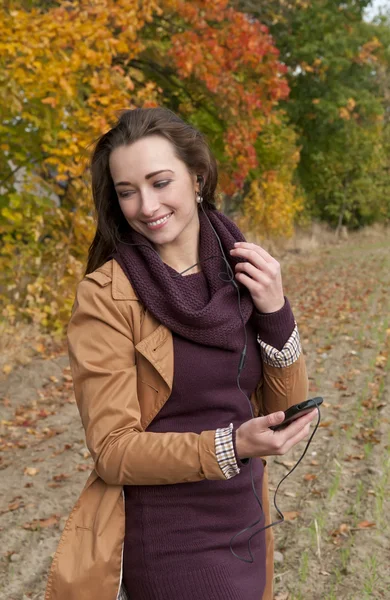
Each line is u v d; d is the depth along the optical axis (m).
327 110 20.88
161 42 11.61
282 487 4.36
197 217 1.85
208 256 1.80
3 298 7.71
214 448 1.52
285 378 1.82
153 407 1.69
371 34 20.91
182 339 1.69
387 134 26.44
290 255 18.31
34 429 5.56
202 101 12.94
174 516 1.67
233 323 1.69
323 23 19.97
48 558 3.67
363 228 26.11
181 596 1.64
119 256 1.74
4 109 7.22
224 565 1.67
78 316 1.68
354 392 6.22
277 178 18.84
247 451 1.53
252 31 10.48
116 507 1.65
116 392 1.62
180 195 1.74
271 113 11.93
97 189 1.82
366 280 13.20
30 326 7.81
